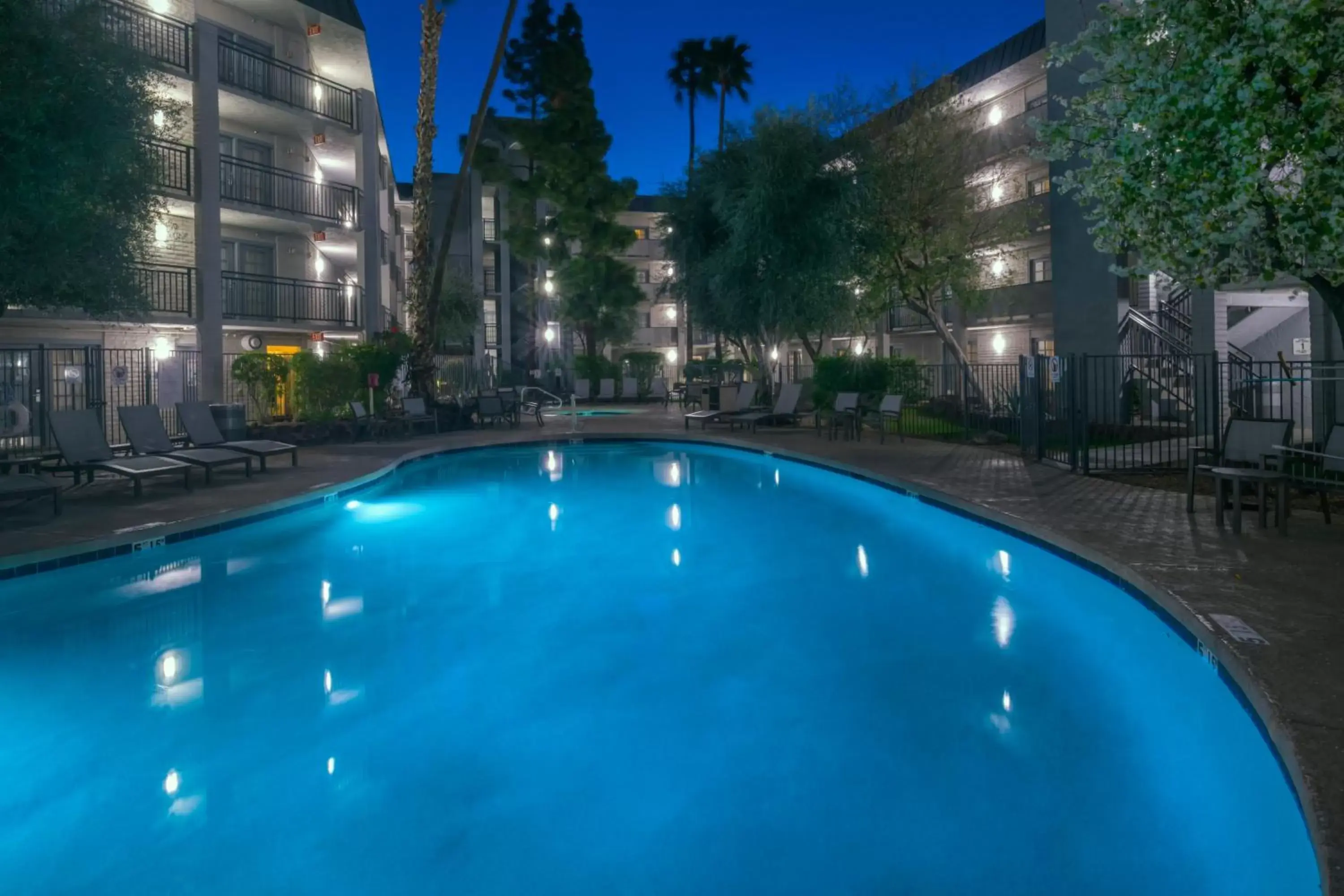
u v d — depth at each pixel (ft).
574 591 25.88
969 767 13.99
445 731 15.81
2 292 34.81
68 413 36.99
